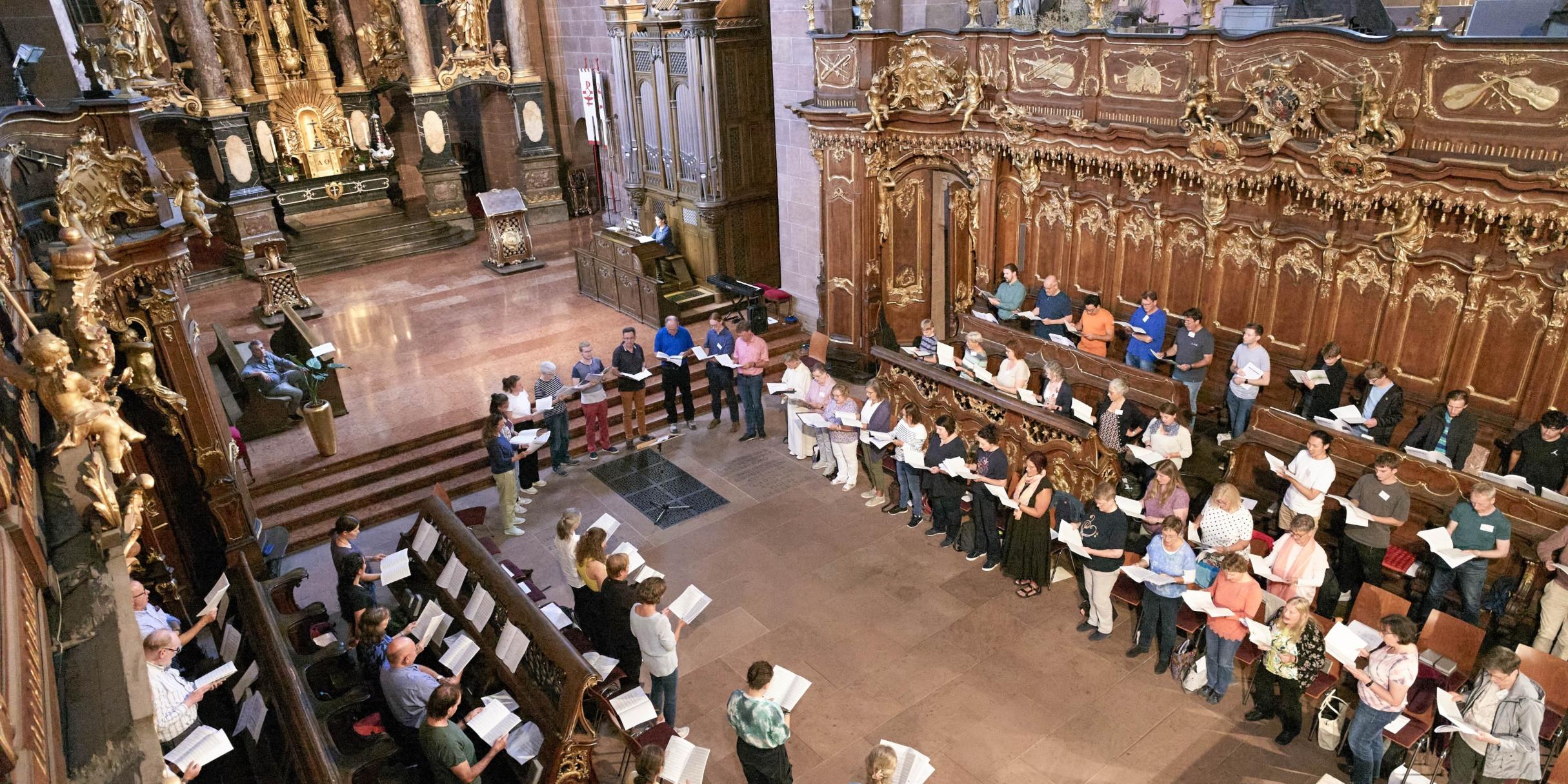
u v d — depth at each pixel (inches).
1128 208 511.2
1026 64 516.1
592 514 474.6
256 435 527.2
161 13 828.6
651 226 748.6
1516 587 336.8
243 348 610.9
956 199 590.6
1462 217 390.9
